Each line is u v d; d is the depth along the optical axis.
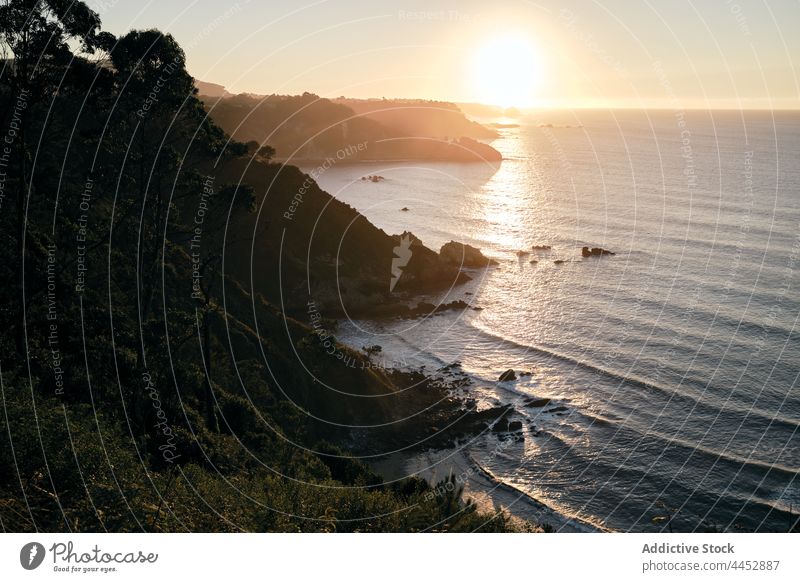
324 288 67.12
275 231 67.75
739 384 49.91
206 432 22.62
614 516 34.16
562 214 119.19
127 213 30.61
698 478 37.88
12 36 23.61
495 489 36.41
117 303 27.78
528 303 71.19
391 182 145.75
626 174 166.25
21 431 12.30
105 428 16.22
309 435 33.41
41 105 30.55
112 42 26.33
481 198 134.50
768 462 39.62
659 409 46.31
